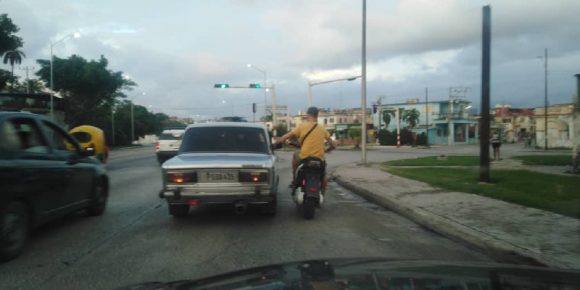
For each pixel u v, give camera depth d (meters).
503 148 53.38
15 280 5.10
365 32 23.70
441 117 79.31
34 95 23.97
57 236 7.24
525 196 10.24
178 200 7.82
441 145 71.31
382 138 69.50
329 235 7.40
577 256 5.67
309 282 1.90
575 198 9.91
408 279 1.87
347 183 14.07
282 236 7.30
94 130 20.27
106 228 7.86
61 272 5.39
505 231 7.04
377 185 13.18
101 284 4.98
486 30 12.73
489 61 12.79
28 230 6.29
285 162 26.38
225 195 7.84
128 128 95.25
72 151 8.02
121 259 5.94
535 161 22.16
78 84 60.41
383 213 9.62
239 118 20.56
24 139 6.53
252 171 7.89
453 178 14.37
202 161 8.02
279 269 2.19
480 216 8.26
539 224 7.53
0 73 42.78
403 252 6.38
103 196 9.30
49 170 6.82
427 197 10.62
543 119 52.59
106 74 61.84
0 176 5.65
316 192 8.63
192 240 6.98
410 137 68.75
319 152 8.84
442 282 1.83
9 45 41.84
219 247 6.56
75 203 7.88
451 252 6.44
